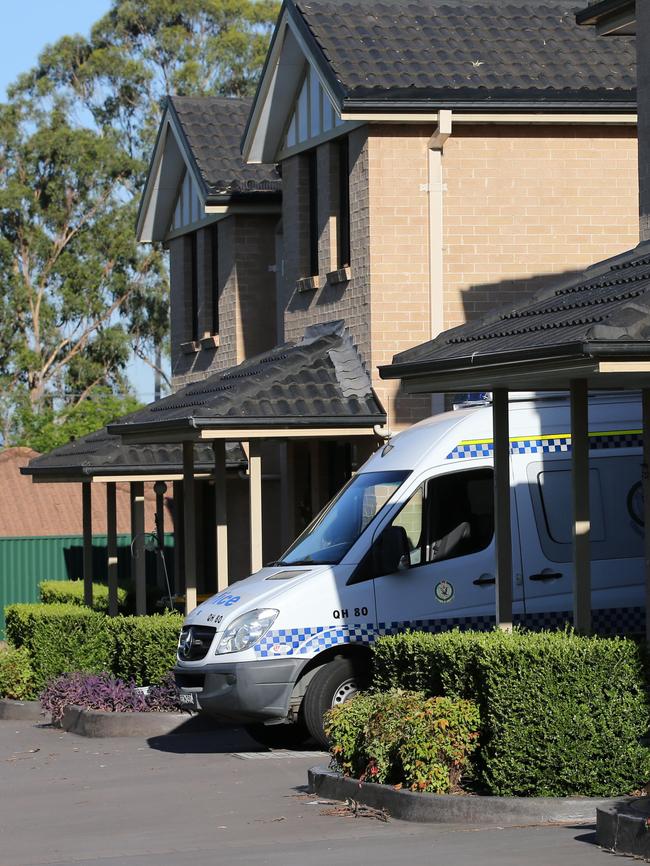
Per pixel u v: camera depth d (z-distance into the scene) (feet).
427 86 87.51
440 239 89.25
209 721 75.00
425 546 64.28
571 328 47.21
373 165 88.63
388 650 53.98
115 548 104.88
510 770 46.68
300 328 98.94
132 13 260.62
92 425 230.07
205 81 260.62
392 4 95.96
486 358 49.55
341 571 63.36
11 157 248.52
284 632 62.23
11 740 77.41
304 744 68.44
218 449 82.07
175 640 77.71
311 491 104.01
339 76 88.12
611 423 66.23
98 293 249.75
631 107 89.45
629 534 65.62
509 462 61.62
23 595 161.68
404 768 48.75
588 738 46.55
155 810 52.47
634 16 70.59
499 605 55.26
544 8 97.50
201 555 127.54
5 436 246.06
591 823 44.96
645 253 57.82
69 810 53.62
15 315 247.91
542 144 90.94
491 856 40.32
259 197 112.78
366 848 42.91
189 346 122.93
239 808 51.70
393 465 66.69
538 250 90.94
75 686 80.69
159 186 125.49
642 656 47.06
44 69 260.21
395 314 88.63
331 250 94.79
